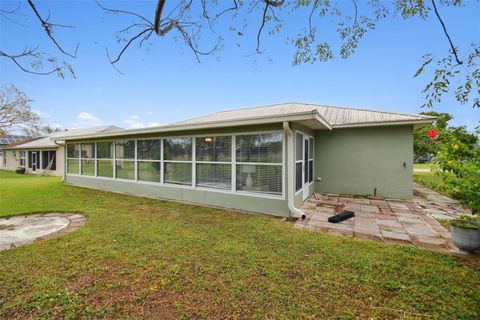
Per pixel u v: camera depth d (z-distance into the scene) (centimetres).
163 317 200
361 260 295
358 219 477
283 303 217
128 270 275
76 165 1005
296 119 454
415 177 1090
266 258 304
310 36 291
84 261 297
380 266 280
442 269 273
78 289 238
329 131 757
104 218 489
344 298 223
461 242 313
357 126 695
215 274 266
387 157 691
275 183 516
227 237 379
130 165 795
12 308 210
